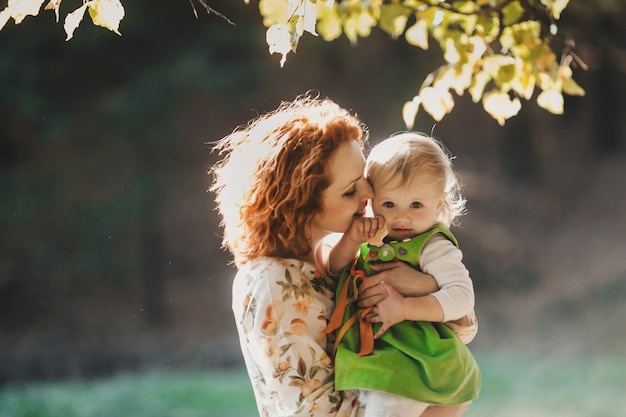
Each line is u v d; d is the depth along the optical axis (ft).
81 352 52.31
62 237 61.41
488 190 76.59
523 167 79.66
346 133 8.93
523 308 60.64
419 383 8.59
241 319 8.95
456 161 79.71
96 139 63.21
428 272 9.20
